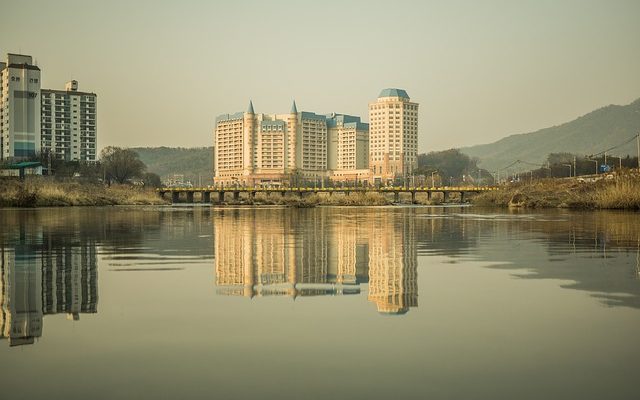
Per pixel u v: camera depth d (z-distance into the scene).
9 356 8.28
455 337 9.29
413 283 14.96
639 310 11.39
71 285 14.73
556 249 24.05
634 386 7.05
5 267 18.17
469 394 6.80
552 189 106.19
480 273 16.78
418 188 197.88
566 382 7.19
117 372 7.58
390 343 8.95
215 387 7.04
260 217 62.44
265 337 9.30
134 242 28.02
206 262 19.75
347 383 7.16
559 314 11.02
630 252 22.69
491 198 132.38
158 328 9.95
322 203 157.38
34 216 60.22
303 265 18.83
